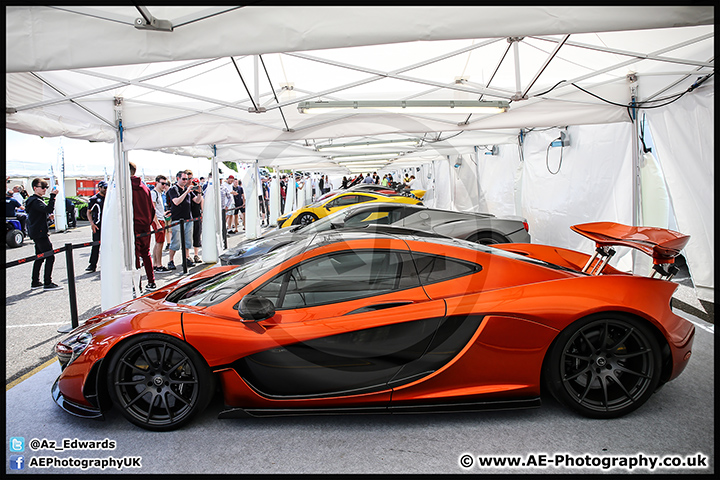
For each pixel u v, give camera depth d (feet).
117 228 16.87
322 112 19.69
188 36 8.89
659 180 17.15
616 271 10.71
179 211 28.84
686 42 12.88
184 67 13.48
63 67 8.93
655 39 14.55
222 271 12.55
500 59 16.80
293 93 19.69
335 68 17.46
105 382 8.86
